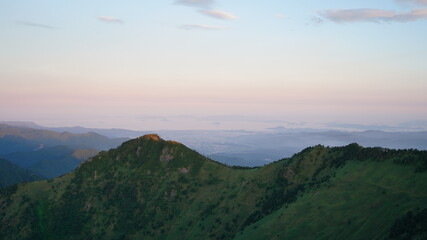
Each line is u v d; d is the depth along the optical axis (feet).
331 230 635.66
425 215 522.88
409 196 607.78
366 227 593.83
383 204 622.95
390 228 547.08
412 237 494.18
